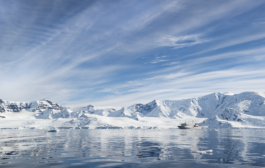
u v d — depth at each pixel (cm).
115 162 1664
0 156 1991
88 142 3697
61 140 4247
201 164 1566
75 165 1546
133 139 4519
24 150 2464
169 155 2031
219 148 2630
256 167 1463
